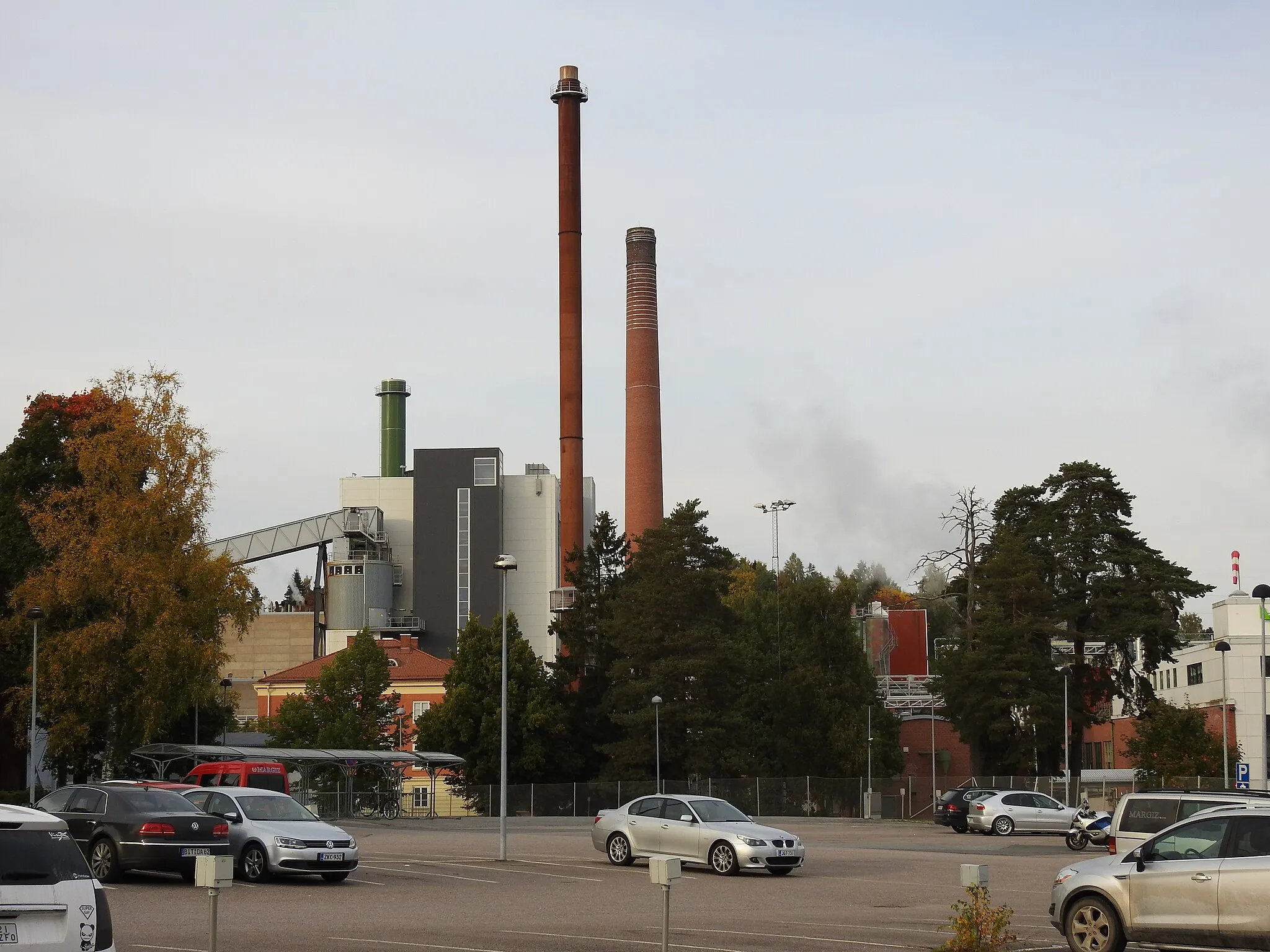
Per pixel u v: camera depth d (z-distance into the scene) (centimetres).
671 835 3309
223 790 2923
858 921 2264
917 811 7950
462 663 8212
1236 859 1689
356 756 6488
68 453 5453
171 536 5362
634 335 9806
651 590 8212
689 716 7962
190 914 2205
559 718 8219
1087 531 7875
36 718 5609
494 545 13762
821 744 8944
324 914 2272
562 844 4456
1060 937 2062
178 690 5366
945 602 10338
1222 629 9369
